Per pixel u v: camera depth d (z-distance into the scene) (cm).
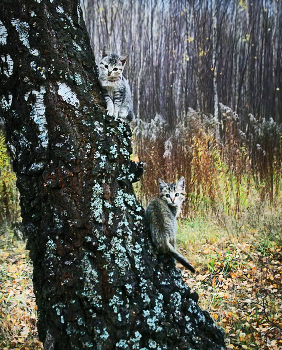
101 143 259
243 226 639
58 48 254
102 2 1293
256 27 1310
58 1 260
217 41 1238
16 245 603
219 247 584
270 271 507
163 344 249
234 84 1243
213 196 682
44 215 252
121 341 239
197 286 476
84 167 250
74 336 241
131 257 256
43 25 250
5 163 659
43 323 260
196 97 1219
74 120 253
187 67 1254
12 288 466
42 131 248
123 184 273
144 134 845
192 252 569
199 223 659
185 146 774
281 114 1230
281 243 583
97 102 271
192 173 708
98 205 251
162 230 304
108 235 251
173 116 1191
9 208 659
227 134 852
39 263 258
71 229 246
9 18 249
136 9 1331
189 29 1293
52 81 250
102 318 241
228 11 1336
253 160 838
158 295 258
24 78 249
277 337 368
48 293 249
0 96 260
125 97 439
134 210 277
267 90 1249
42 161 249
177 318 260
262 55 1284
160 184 462
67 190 246
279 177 777
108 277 244
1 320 388
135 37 1288
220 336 274
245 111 1201
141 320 245
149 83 1248
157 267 271
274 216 658
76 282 243
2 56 253
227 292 458
